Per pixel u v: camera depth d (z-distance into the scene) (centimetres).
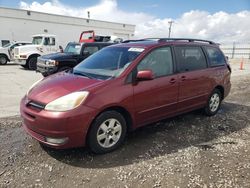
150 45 454
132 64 414
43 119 345
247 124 539
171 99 469
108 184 314
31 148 404
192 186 311
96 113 363
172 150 407
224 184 316
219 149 414
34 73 1424
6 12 2647
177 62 484
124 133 411
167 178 328
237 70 1847
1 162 362
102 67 444
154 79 436
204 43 572
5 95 808
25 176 330
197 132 486
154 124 523
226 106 688
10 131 477
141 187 309
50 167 351
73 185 312
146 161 370
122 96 389
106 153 391
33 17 2816
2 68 1694
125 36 3731
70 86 379
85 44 1129
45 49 1661
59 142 348
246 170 350
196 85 520
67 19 3047
